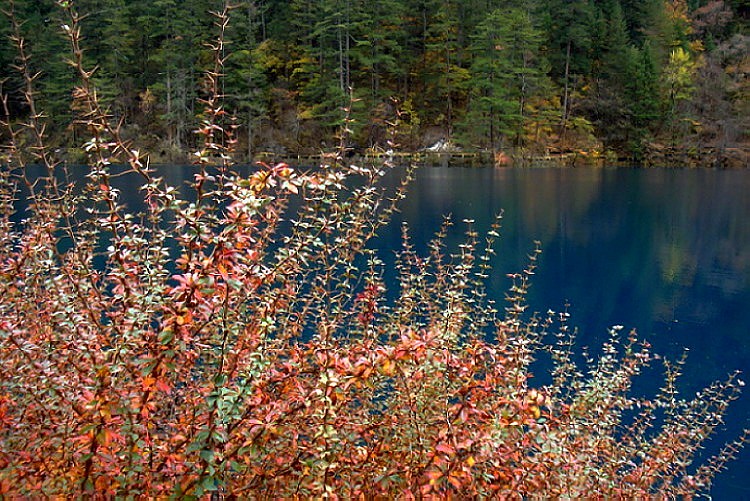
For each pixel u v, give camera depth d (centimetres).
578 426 279
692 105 3784
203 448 157
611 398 294
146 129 3316
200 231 162
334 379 172
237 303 178
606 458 285
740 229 1588
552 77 4116
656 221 1714
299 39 3809
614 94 3803
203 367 209
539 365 609
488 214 1762
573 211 1866
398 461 211
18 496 171
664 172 3212
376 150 276
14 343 174
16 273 209
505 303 853
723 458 343
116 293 183
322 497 177
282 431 177
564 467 239
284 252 192
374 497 204
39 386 185
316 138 3434
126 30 3438
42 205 250
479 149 3447
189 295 154
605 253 1288
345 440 196
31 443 177
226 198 184
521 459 215
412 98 3781
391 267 947
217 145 179
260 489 187
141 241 182
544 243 1384
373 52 3634
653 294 955
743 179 2852
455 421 182
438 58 3834
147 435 166
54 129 2052
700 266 1173
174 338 155
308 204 217
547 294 938
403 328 259
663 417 498
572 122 3794
